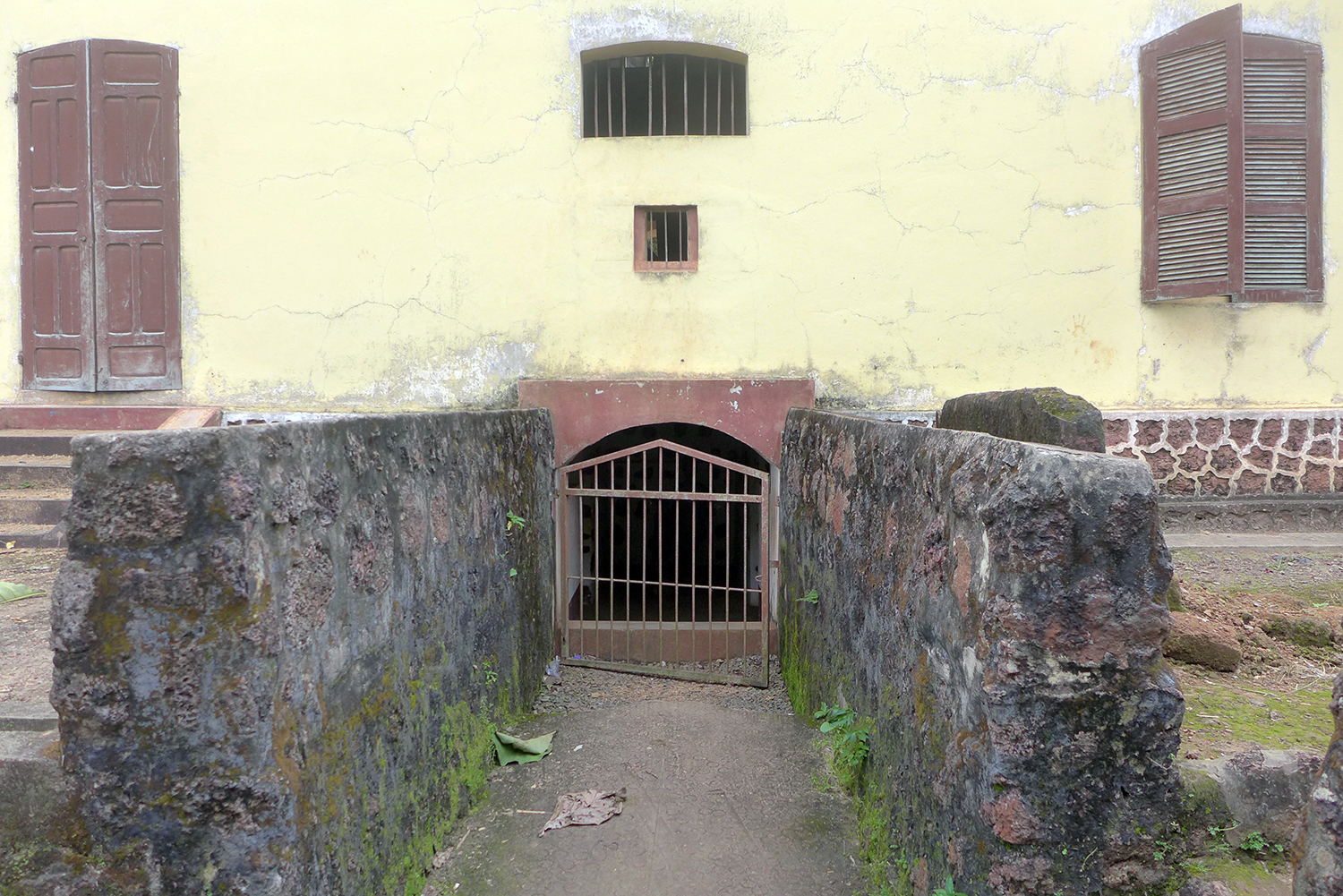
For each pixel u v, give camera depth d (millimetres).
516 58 5848
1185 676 3350
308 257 5980
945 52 5789
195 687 1897
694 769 3689
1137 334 5895
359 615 2436
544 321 5902
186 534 1887
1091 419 3084
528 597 4695
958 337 5863
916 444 2652
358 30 5891
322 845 2156
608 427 5648
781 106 5836
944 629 2273
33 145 6117
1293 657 3570
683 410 5660
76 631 1893
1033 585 1880
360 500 2479
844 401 5875
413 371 5969
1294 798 2408
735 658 5621
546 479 5379
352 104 5910
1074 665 1869
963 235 5852
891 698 2799
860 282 5855
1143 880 1889
